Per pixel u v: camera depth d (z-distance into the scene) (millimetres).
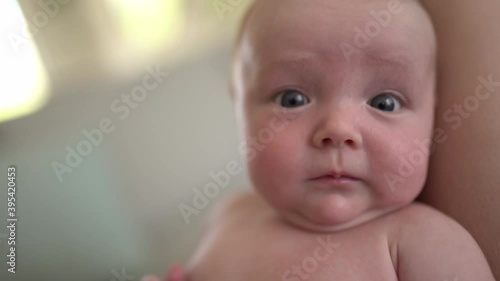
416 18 366
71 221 512
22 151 519
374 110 359
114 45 591
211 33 612
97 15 576
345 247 360
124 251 531
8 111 527
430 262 342
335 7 359
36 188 508
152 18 604
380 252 354
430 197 376
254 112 377
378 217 367
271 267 367
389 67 356
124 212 547
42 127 536
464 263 338
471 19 369
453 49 372
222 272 386
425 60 365
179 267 417
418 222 355
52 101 550
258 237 387
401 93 362
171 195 563
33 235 490
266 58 370
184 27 614
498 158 350
